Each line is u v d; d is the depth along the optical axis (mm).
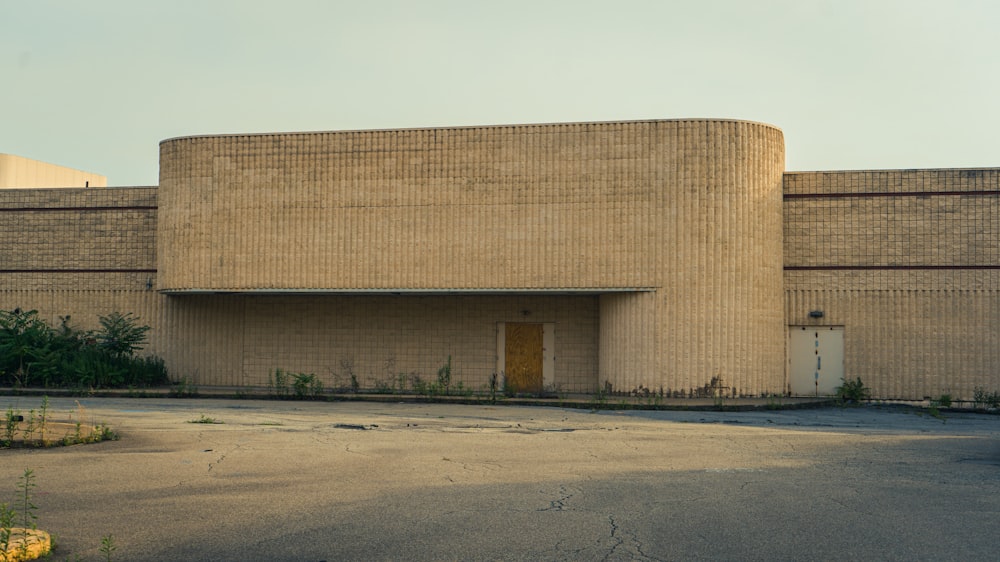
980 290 27047
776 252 27578
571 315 29375
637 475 12758
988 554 8711
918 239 27531
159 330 31203
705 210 26781
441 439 16594
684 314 26688
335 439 16375
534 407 24891
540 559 8391
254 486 11672
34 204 32438
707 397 26438
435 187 28250
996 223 27078
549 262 27516
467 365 29891
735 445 16172
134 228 31672
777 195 27688
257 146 29281
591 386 29109
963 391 26969
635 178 27188
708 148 26859
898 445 16391
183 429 17688
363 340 30453
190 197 29547
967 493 11664
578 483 12070
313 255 28766
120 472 12648
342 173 28781
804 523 9859
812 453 15219
